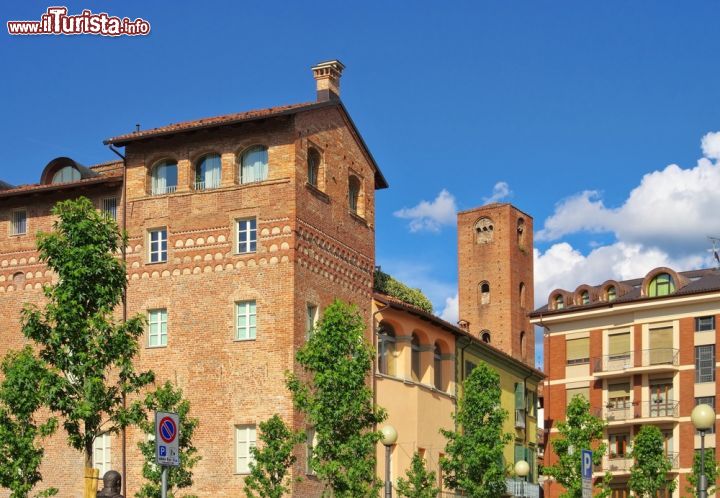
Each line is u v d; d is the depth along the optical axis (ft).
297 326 163.53
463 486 181.78
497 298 337.11
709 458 220.84
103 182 175.22
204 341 166.40
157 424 87.56
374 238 188.85
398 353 191.83
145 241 172.04
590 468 118.11
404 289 212.43
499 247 338.75
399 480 173.78
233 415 162.81
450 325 203.92
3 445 127.44
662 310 264.31
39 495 132.98
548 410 278.87
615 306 269.44
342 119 180.86
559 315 279.28
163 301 169.58
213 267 167.94
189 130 168.55
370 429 174.29
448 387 207.10
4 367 129.08
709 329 257.96
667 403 259.39
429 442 195.21
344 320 143.74
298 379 150.10
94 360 116.47
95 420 116.98
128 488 165.89
